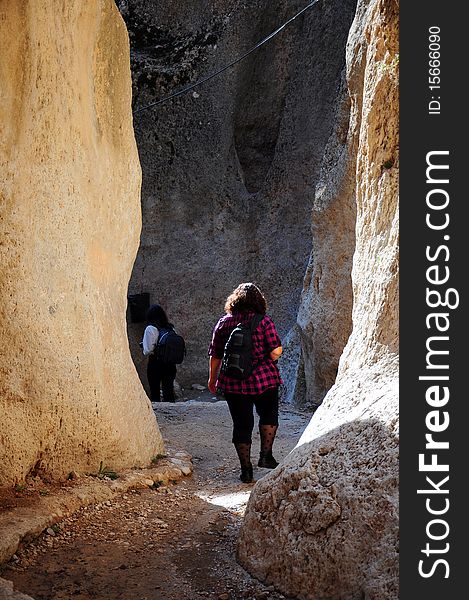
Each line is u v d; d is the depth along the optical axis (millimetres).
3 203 4324
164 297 12766
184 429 7699
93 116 5340
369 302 4211
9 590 3285
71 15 4941
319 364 9141
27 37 4418
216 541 4168
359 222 4676
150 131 12766
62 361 4727
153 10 12969
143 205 12820
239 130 12562
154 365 10016
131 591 3568
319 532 3391
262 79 12289
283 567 3498
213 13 12625
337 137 9086
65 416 4777
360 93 7945
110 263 5566
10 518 4129
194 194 12711
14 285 4398
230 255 12516
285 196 12078
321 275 9008
